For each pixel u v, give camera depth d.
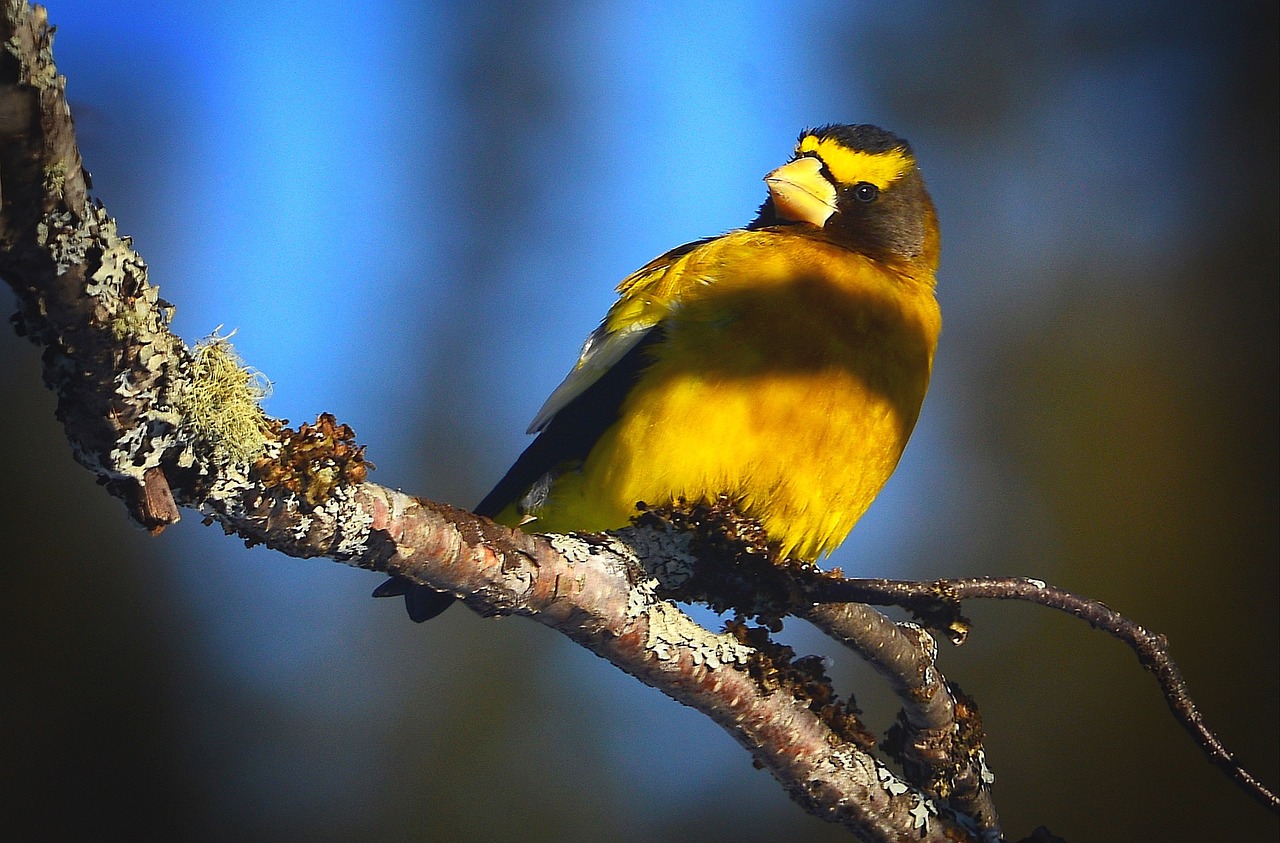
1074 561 12.69
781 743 6.08
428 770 12.68
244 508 4.40
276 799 11.76
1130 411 13.20
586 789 12.78
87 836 10.74
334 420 4.62
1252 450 12.64
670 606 5.85
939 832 6.34
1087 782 11.79
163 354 3.99
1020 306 14.29
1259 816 11.46
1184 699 5.47
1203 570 12.32
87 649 11.18
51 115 3.61
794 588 6.04
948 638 5.72
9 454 11.30
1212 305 13.36
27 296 3.76
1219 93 14.17
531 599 5.34
